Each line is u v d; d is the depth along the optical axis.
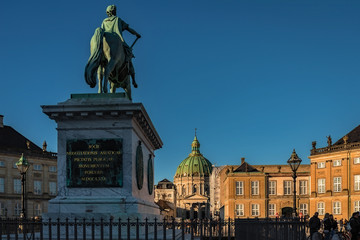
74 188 13.08
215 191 127.31
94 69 14.30
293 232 14.16
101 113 13.11
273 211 76.12
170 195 195.25
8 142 64.56
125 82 16.22
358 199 59.47
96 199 12.74
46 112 13.17
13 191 62.00
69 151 13.23
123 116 13.23
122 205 12.59
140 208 13.10
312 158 66.62
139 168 14.00
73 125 13.37
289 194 76.50
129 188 13.01
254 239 15.84
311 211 65.88
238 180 76.81
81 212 12.58
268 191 76.88
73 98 13.80
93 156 13.18
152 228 14.51
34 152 65.38
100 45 14.43
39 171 65.69
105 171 13.09
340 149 62.44
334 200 62.50
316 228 18.44
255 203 75.81
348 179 60.97
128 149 13.16
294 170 27.95
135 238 11.65
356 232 18.02
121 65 15.33
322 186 64.94
